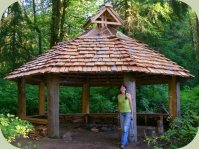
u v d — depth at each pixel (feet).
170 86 43.83
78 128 46.75
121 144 35.81
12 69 61.36
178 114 43.21
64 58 38.42
